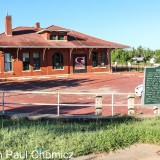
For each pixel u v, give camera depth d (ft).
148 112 53.31
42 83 113.60
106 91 90.58
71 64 143.43
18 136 31.96
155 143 31.60
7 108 61.31
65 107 62.80
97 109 47.19
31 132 33.81
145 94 35.76
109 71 152.25
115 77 132.87
